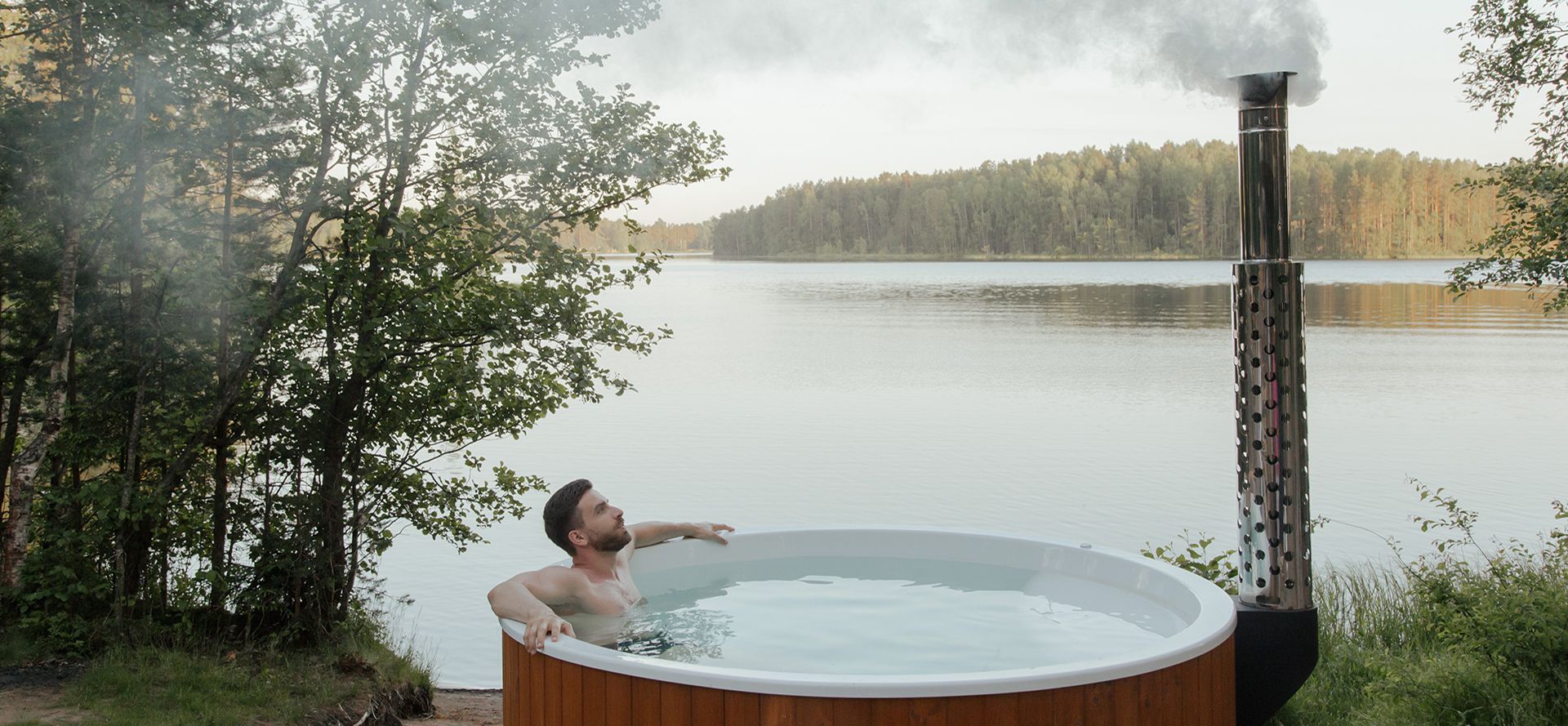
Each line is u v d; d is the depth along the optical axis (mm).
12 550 5297
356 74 5207
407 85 5438
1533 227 6133
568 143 5652
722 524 4711
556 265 5730
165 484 5414
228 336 5609
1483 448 14492
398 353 5613
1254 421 3348
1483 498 11242
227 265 5445
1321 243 70500
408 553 8828
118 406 5602
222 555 5754
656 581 4430
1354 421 17109
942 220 104000
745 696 2611
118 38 4992
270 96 5320
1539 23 5891
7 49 5391
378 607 7297
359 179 5516
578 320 5758
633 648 3529
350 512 6027
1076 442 15492
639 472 13109
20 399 5805
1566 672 3588
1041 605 4105
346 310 5648
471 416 5953
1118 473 13016
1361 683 4246
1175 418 17891
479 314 5672
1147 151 93125
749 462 13844
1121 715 2709
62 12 5098
